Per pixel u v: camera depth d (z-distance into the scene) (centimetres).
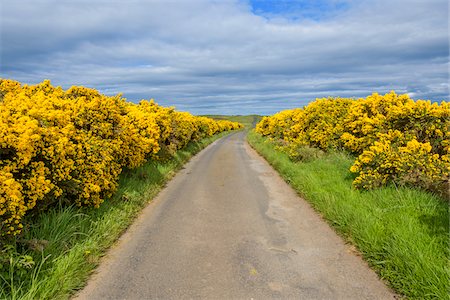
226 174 1185
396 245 414
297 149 1296
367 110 1047
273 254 472
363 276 401
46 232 470
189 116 2330
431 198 566
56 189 506
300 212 674
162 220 639
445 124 752
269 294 367
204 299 359
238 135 5172
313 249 486
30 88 803
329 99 1399
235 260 454
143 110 1405
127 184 821
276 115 2489
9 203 382
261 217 649
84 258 447
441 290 325
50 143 506
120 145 802
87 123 698
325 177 881
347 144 1077
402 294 357
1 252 362
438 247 406
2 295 336
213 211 699
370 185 675
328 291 370
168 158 1359
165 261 454
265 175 1140
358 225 510
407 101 997
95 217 584
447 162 657
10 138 425
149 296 366
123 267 437
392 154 682
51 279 375
